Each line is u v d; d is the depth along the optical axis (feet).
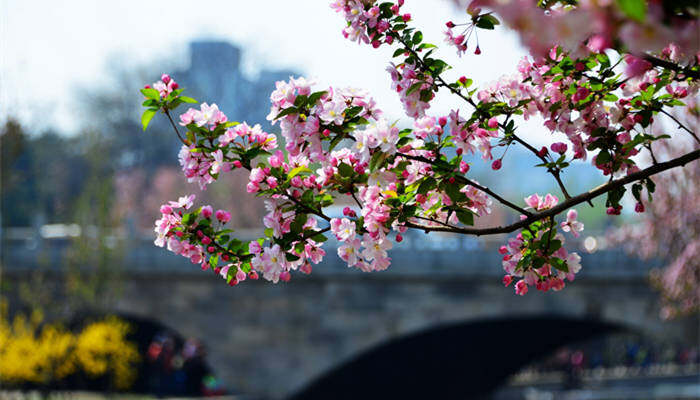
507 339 153.07
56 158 215.31
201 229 16.65
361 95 15.96
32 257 124.77
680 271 78.43
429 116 16.66
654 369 212.23
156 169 234.99
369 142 15.07
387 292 113.91
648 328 103.81
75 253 117.08
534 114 16.99
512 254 17.19
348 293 115.44
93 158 121.70
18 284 125.29
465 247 110.52
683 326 102.58
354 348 115.34
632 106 17.11
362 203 16.51
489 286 110.11
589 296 106.11
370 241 15.80
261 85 248.32
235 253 16.71
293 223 16.05
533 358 158.61
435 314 112.16
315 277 115.55
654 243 81.87
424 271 111.24
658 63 14.55
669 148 70.79
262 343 118.42
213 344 120.16
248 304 118.93
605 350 217.15
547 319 137.69
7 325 114.62
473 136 16.99
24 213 198.18
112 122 232.53
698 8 9.05
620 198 16.63
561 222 17.43
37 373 112.57
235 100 247.09
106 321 117.39
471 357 154.61
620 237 88.02
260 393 118.21
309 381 117.08
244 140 16.57
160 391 156.97
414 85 15.83
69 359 112.06
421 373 153.69
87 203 118.32
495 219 185.57
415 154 16.79
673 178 73.36
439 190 16.66
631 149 16.97
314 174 16.49
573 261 16.67
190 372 160.25
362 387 150.41
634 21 8.26
